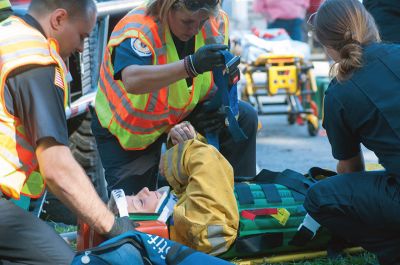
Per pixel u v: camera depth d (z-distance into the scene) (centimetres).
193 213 826
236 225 838
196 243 820
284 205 889
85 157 1179
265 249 873
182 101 928
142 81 855
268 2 2356
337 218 836
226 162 868
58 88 660
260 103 2098
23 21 677
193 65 833
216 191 834
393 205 800
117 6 1223
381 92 788
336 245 909
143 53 877
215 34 933
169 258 682
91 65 1208
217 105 945
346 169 859
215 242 822
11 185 655
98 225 683
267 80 2003
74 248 976
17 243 664
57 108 655
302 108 2019
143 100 922
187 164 859
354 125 809
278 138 1992
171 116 940
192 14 859
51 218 1157
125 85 874
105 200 1206
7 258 667
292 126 2188
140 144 954
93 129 998
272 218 874
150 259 684
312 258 907
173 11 870
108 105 958
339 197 828
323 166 1627
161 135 980
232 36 2161
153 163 986
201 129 959
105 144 986
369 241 835
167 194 866
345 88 805
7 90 650
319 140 1955
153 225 823
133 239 684
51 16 674
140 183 984
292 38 2366
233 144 999
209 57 827
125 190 981
